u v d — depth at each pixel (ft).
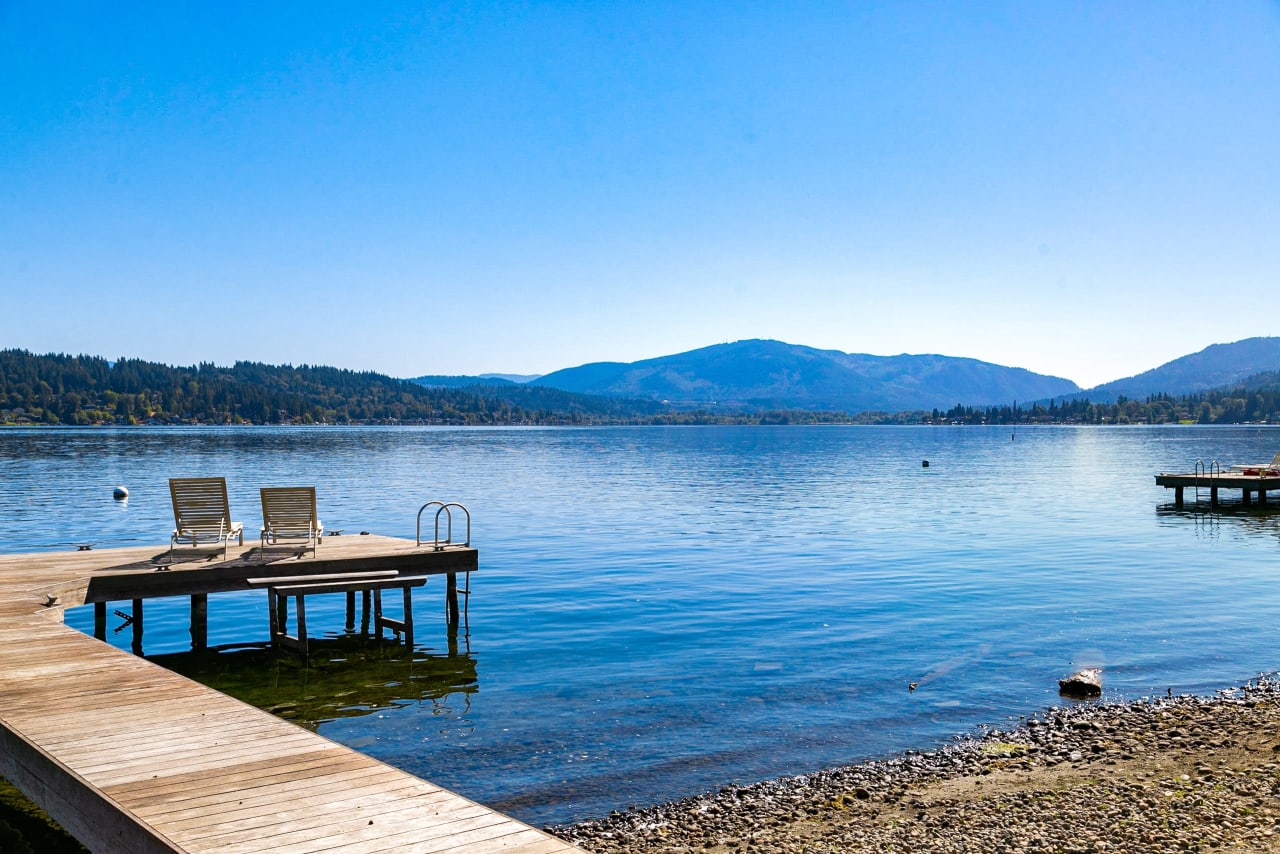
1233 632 52.24
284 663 48.21
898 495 147.74
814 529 101.71
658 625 54.90
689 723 37.42
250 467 219.41
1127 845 25.40
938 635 51.75
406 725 37.35
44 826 27.53
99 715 25.54
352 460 257.14
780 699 40.50
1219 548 86.07
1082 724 36.55
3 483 167.43
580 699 40.65
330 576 51.11
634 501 136.77
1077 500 137.90
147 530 100.12
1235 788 29.40
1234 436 577.43
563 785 31.24
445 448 369.91
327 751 22.63
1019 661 46.37
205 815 18.62
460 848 17.21
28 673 30.17
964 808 28.68
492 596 64.54
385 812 18.86
